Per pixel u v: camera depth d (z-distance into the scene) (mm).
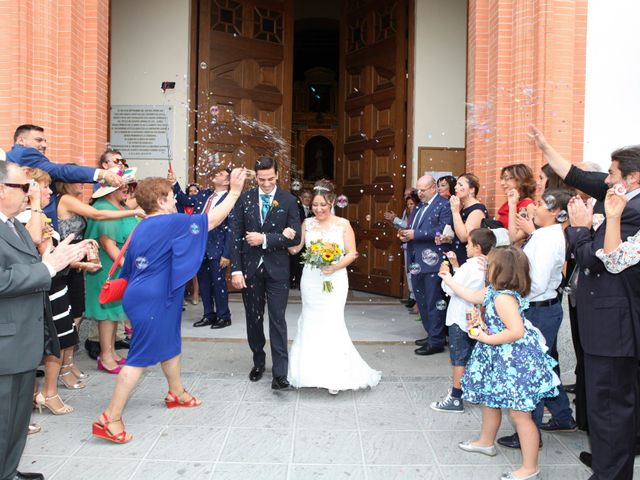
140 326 3473
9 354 2535
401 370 5016
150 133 8586
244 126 8891
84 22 5703
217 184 6484
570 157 5250
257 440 3521
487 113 5785
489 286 3193
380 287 9016
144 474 3070
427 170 8703
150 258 3512
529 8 5293
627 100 5293
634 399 2758
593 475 2846
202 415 3918
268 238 4238
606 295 2738
